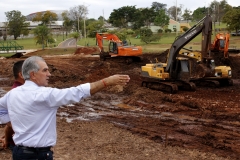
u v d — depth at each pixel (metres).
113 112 15.99
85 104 17.73
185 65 19.94
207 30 19.78
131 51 32.97
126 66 32.25
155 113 15.57
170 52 20.19
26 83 4.05
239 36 67.50
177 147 10.62
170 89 19.44
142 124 13.74
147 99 18.12
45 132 3.99
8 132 5.05
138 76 26.58
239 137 11.91
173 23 106.88
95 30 88.06
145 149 10.04
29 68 4.00
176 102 17.28
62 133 11.45
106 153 9.34
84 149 9.60
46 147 4.03
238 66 29.12
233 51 37.53
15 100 3.98
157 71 20.27
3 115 4.46
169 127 13.29
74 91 3.90
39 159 4.01
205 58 20.53
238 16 66.00
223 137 11.90
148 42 62.88
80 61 36.53
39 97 3.87
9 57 46.44
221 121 13.98
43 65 4.04
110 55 34.69
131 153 9.49
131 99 18.33
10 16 112.12
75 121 14.22
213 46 30.17
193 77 20.95
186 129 12.93
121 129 12.80
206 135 12.04
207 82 21.19
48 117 4.00
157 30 97.81
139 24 104.81
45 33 74.50
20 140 4.00
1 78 27.78
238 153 10.26
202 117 14.64
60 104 3.92
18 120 3.97
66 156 8.81
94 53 46.97
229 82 21.41
